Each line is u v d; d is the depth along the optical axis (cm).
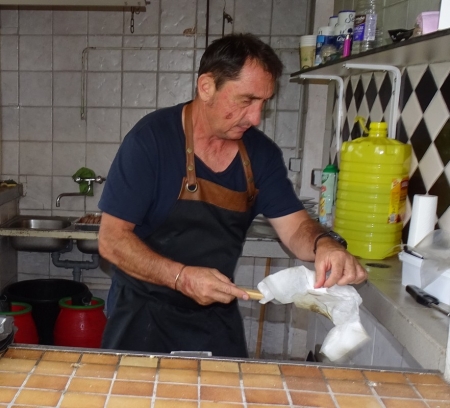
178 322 141
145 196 128
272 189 142
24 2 229
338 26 185
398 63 154
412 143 153
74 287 276
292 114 280
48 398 69
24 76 283
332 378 79
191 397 71
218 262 140
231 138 126
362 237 149
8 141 290
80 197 293
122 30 277
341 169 158
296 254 132
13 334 86
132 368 78
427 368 90
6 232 251
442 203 136
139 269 117
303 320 269
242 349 152
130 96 282
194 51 277
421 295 110
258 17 272
